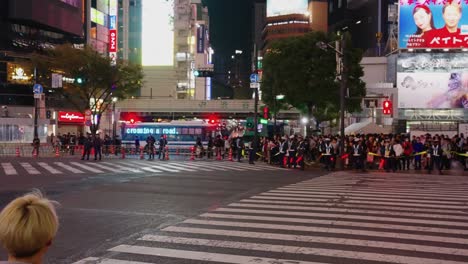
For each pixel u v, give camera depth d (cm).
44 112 5509
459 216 1055
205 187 1627
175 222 991
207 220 1010
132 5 8744
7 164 2648
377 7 9188
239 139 3159
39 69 4519
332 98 3569
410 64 4984
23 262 201
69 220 1017
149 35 8738
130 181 1819
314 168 2552
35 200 210
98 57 4472
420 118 4944
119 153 3869
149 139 3319
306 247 774
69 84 4519
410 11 4969
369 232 886
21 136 4938
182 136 4169
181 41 8981
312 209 1148
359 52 3659
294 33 12031
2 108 5147
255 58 3225
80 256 727
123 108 6619
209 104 6612
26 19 5538
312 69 3578
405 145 2425
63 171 2241
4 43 5484
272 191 1512
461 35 4881
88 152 3123
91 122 4438
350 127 4019
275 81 3662
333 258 708
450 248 768
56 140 4294
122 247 780
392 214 1077
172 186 1655
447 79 4931
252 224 962
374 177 2039
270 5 12462
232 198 1350
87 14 6925
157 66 8750
